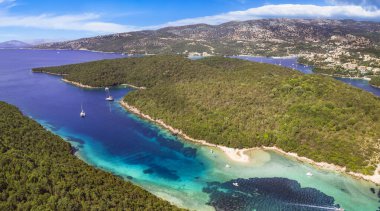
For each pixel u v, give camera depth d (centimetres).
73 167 11388
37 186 9619
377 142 14375
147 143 16650
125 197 9806
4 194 9344
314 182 12756
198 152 15500
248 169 13788
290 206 11200
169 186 12419
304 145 15138
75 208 8800
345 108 17075
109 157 15000
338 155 14088
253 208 11056
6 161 10838
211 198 11600
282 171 13600
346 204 11350
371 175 12888
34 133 14938
